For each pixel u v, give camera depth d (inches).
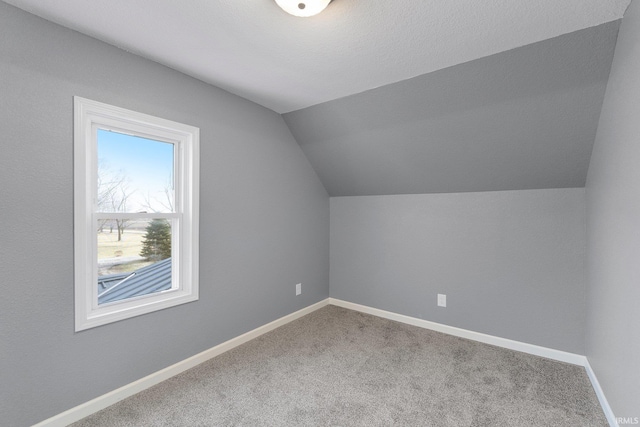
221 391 76.5
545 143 84.7
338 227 144.1
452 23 60.0
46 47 60.7
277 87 92.0
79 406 66.2
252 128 105.0
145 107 76.0
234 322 101.0
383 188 127.2
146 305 77.6
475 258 109.2
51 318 62.3
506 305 103.3
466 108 85.1
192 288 87.7
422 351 99.0
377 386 79.0
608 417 64.5
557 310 94.6
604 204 69.9
